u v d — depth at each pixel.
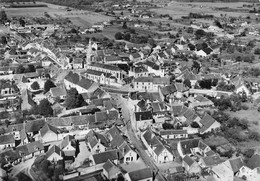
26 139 188.62
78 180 159.75
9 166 169.75
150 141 187.75
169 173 166.62
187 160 170.25
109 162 164.25
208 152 179.88
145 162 177.62
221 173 163.25
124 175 160.25
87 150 186.38
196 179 163.12
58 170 161.12
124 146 180.25
